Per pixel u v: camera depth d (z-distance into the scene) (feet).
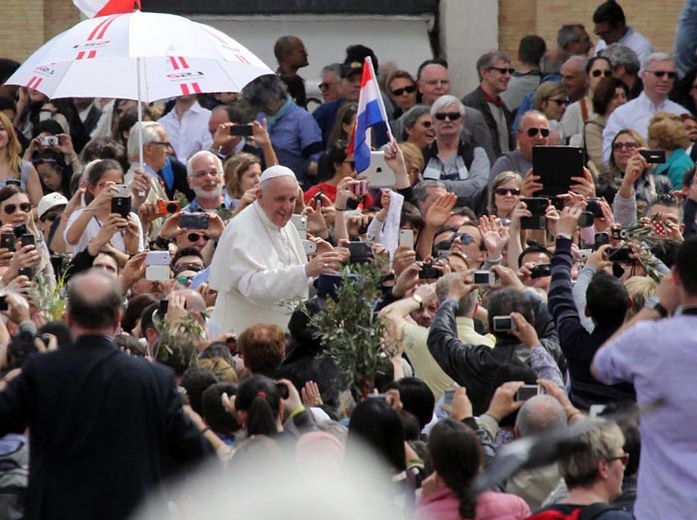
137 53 164.14
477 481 78.02
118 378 95.14
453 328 127.03
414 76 250.78
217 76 173.27
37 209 180.45
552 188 161.07
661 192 181.37
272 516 63.05
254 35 251.39
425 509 96.32
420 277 150.00
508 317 122.11
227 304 149.89
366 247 142.00
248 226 149.28
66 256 156.97
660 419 94.27
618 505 103.65
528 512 97.35
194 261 159.53
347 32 252.42
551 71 230.68
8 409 94.48
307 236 162.50
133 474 94.43
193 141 215.31
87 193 167.43
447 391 119.96
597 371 97.25
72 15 247.50
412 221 166.91
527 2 249.96
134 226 154.92
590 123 212.23
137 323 139.85
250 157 177.58
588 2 248.32
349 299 124.06
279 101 212.02
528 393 111.55
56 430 94.63
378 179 173.27
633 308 129.18
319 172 193.36
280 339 124.57
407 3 253.44
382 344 125.29
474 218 176.76
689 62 220.02
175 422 96.07
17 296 126.31
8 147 191.72
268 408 104.37
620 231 150.30
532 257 153.79
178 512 95.76
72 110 220.02
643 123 206.28
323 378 125.29
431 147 207.10
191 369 115.65
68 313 97.09
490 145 215.10
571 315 118.21
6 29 245.65
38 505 94.27
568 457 94.22
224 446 106.32
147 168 191.83
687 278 94.84
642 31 247.29
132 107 214.69
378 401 100.42
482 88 224.74
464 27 249.14
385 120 174.50
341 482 64.03
